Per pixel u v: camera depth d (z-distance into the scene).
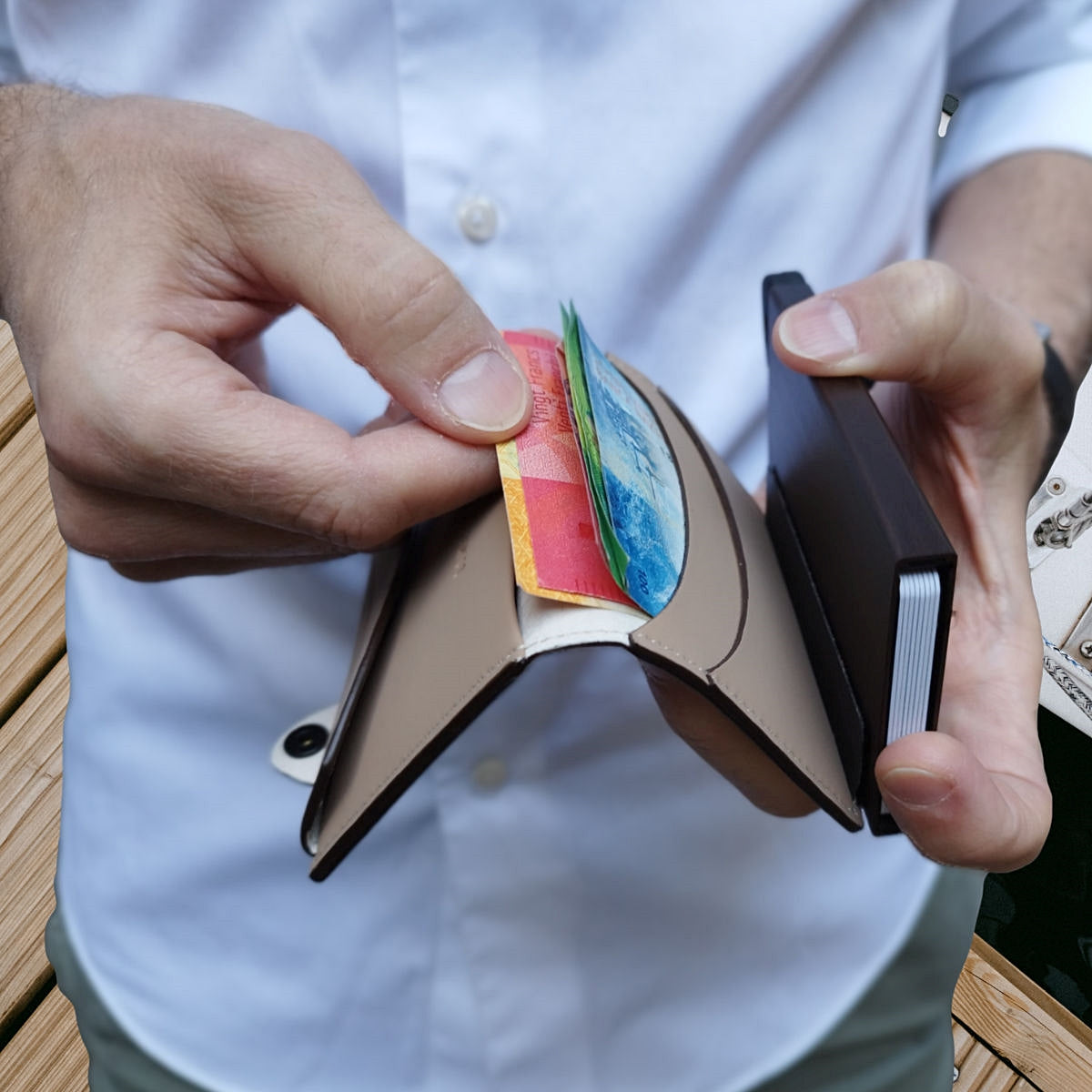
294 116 0.82
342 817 0.57
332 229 0.56
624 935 0.86
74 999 0.94
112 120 0.63
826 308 0.65
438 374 0.56
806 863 0.86
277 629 0.87
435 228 0.80
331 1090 0.90
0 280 0.68
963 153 0.97
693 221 0.82
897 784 0.54
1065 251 0.87
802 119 0.83
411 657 0.60
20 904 1.20
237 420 0.56
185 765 0.88
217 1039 0.88
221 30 0.79
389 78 0.79
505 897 0.85
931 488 0.79
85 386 0.57
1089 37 0.91
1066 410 0.79
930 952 0.89
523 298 0.83
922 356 0.64
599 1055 0.88
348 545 0.60
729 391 0.90
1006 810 0.57
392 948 0.87
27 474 1.34
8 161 0.68
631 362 0.89
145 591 0.89
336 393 0.85
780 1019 0.86
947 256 0.93
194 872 0.88
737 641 0.56
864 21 0.81
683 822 0.85
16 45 0.87
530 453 0.57
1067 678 1.39
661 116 0.77
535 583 0.51
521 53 0.74
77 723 0.92
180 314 0.60
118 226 0.60
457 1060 0.89
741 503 0.75
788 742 0.55
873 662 0.56
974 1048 1.31
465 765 0.81
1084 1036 1.29
